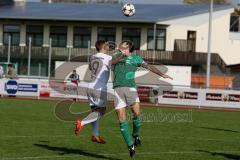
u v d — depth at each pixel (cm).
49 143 3281
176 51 13975
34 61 14388
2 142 3231
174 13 14625
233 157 2980
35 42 14775
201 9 15200
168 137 3841
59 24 14625
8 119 4806
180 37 14525
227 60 15762
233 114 7088
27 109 6206
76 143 3331
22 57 14362
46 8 15838
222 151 3197
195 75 12475
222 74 13112
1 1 16525
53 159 2698
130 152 2739
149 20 13800
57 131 3962
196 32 14888
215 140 3769
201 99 8312
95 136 3159
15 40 14838
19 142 3266
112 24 14350
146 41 14275
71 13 14775
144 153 2995
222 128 4781
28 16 14438
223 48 15638
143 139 3656
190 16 14712
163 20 14012
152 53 13925
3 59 14588
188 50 14612
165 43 14288
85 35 14562
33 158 2697
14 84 8806
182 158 2875
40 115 5375
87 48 14250
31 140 3384
